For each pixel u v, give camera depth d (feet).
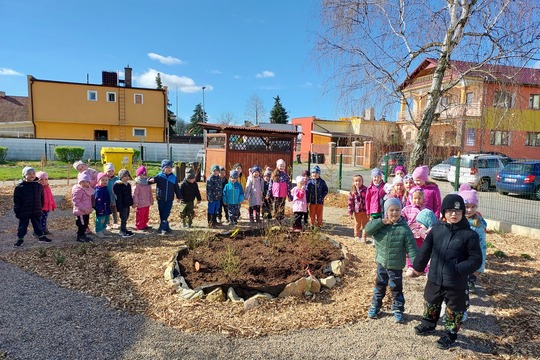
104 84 121.80
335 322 12.98
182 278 15.51
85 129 121.29
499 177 49.52
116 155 66.23
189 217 27.12
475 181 55.31
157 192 24.85
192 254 18.44
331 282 16.05
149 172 70.28
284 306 13.99
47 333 11.68
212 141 50.31
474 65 33.14
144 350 10.96
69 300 14.07
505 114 34.81
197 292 14.34
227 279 15.52
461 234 11.57
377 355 11.15
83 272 16.94
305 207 24.79
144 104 125.39
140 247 21.21
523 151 85.87
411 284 16.80
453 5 31.96
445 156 61.26
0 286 15.23
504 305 14.82
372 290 15.71
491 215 37.42
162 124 127.95
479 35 31.60
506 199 46.80
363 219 24.36
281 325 12.62
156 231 25.55
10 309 13.20
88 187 22.53
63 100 116.98
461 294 11.52
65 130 119.34
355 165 97.81
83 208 22.16
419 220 16.30
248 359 10.71
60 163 88.28
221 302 13.98
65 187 48.57
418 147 34.73
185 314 13.11
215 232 24.27
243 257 17.93
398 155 50.70
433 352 11.39
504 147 83.46
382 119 35.70
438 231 12.01
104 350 10.87
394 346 11.64
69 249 20.57
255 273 16.21
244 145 45.44
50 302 13.85
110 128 123.54
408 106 35.04
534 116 85.87
